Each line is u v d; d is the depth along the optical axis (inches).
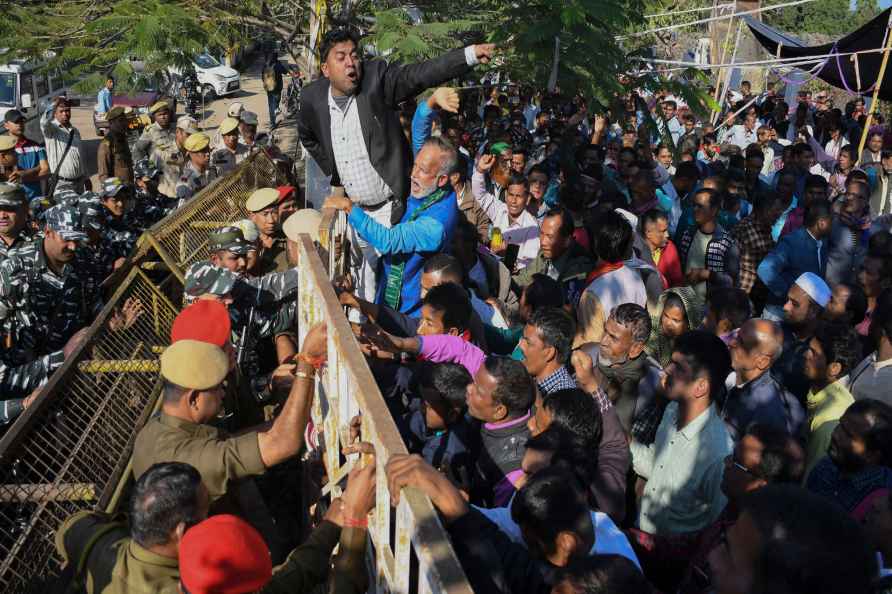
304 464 145.8
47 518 126.3
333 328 99.6
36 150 388.5
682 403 144.0
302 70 356.8
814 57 487.8
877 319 172.7
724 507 139.9
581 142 399.9
